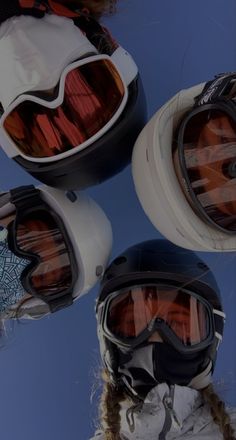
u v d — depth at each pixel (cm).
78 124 66
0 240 70
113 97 66
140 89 70
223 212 61
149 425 71
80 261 73
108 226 78
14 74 65
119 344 74
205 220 62
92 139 66
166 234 68
